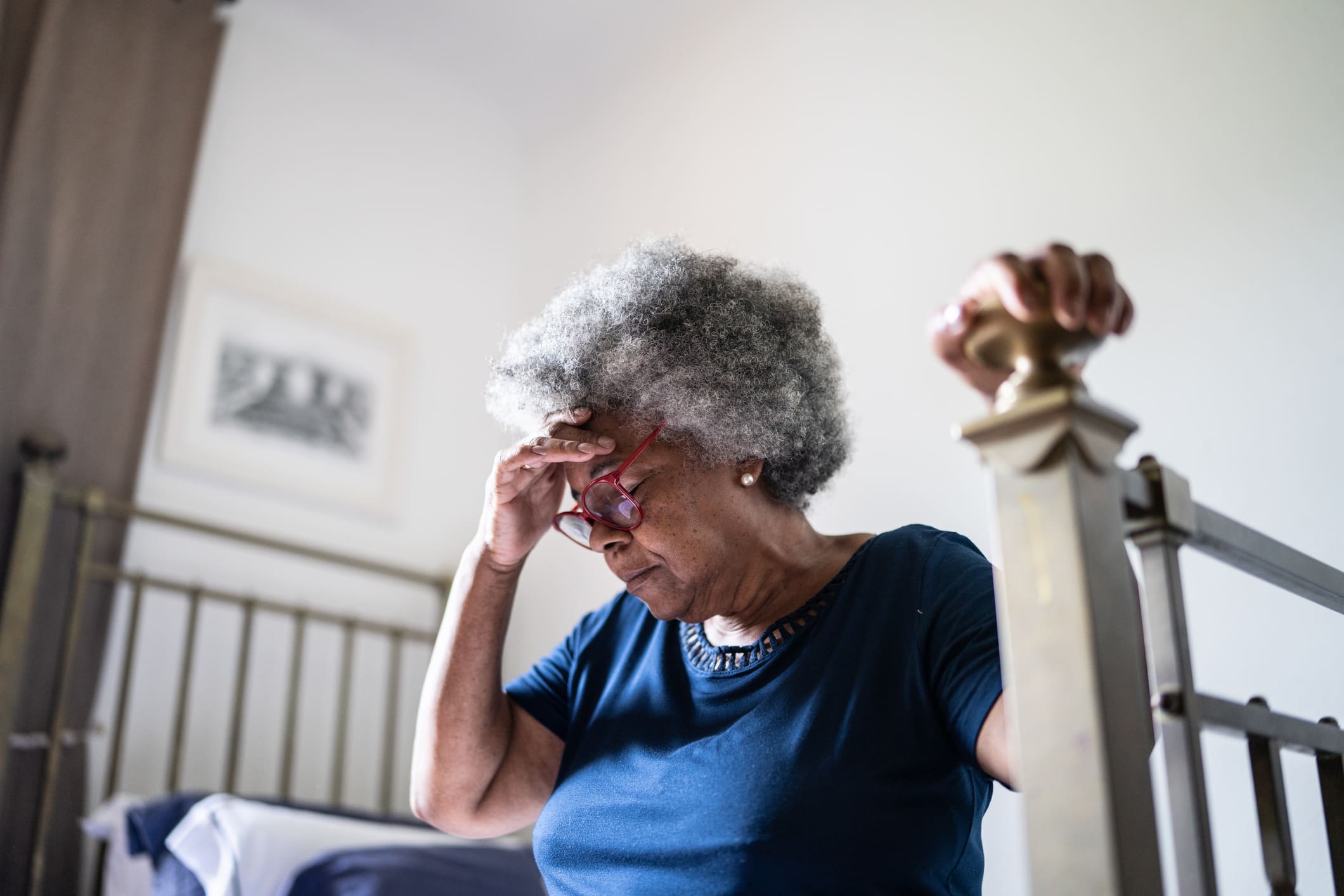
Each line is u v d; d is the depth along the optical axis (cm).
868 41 303
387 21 371
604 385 115
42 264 294
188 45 335
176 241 319
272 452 328
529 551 129
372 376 355
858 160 295
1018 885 211
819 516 270
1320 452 198
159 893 222
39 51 306
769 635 110
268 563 321
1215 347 216
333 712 324
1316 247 207
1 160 296
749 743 102
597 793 111
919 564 107
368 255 367
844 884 93
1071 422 66
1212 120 228
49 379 288
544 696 133
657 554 113
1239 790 191
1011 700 65
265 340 336
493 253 396
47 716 267
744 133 329
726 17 347
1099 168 243
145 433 302
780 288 125
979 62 274
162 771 291
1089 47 253
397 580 345
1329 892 175
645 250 126
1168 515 79
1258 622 196
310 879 217
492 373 129
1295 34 220
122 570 290
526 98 402
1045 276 69
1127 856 60
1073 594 64
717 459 114
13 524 272
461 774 126
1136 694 64
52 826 262
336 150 369
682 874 98
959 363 75
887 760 97
